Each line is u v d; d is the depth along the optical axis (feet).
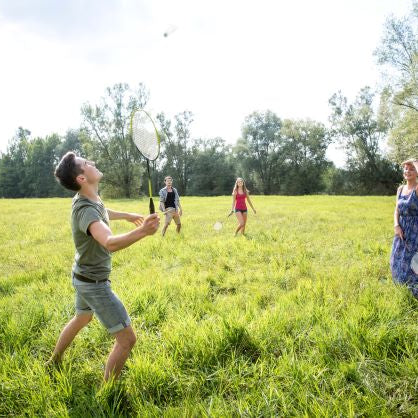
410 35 112.88
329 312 14.24
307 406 8.74
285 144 229.04
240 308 15.55
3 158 282.77
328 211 60.39
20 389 10.03
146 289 17.26
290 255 25.64
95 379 10.80
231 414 8.71
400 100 117.39
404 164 16.81
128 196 184.65
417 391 9.40
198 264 23.93
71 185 9.34
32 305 15.64
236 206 35.40
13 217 60.59
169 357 11.27
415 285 15.70
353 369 10.07
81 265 9.63
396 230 16.83
